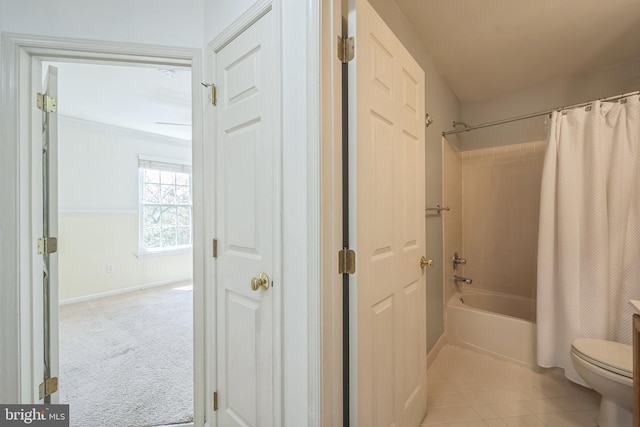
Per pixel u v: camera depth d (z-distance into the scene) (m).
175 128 4.10
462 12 1.76
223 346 1.33
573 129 1.87
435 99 2.30
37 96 1.43
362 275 1.04
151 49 1.44
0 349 1.30
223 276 1.33
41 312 1.43
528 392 1.77
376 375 1.13
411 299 1.44
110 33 1.42
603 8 1.71
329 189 0.98
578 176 1.84
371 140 1.10
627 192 1.71
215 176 1.38
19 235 1.34
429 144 2.17
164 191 4.67
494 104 2.89
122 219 4.14
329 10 0.98
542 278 1.93
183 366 2.10
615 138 1.74
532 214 2.70
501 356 2.16
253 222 1.16
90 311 3.34
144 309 3.41
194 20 1.48
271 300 1.08
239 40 1.24
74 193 3.70
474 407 1.64
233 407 1.27
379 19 1.17
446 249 2.52
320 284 0.94
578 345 1.57
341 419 1.01
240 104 1.23
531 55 2.20
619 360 1.39
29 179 1.39
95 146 3.88
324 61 0.96
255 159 1.15
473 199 3.00
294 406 1.00
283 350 1.04
